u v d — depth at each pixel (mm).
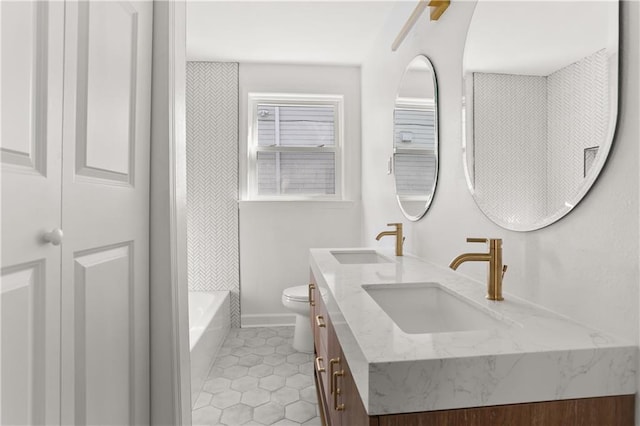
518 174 1171
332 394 1230
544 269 1082
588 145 910
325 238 3500
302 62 3426
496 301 1150
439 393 729
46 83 761
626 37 818
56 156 792
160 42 1245
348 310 1039
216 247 3434
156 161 1234
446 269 1646
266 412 2027
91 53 909
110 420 1001
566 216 997
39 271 749
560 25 1001
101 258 971
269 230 3465
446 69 1707
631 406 784
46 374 766
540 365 756
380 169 2820
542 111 1061
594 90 892
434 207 1852
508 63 1218
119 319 1050
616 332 847
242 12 2555
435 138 1811
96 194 934
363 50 3182
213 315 2682
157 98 1237
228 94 3426
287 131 3559
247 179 3475
